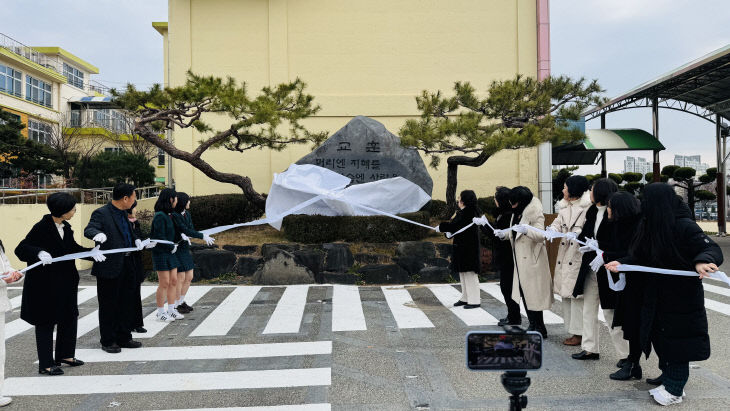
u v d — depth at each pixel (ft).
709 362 14.70
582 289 14.94
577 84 35.40
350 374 13.93
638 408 11.27
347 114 49.67
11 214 37.06
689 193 75.51
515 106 35.40
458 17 50.60
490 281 31.22
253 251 32.89
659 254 11.09
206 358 15.62
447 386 12.93
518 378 6.74
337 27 50.11
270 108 34.55
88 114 109.91
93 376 13.99
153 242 19.35
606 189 14.29
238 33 49.67
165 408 11.64
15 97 93.71
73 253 14.64
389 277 30.53
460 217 22.66
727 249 44.62
